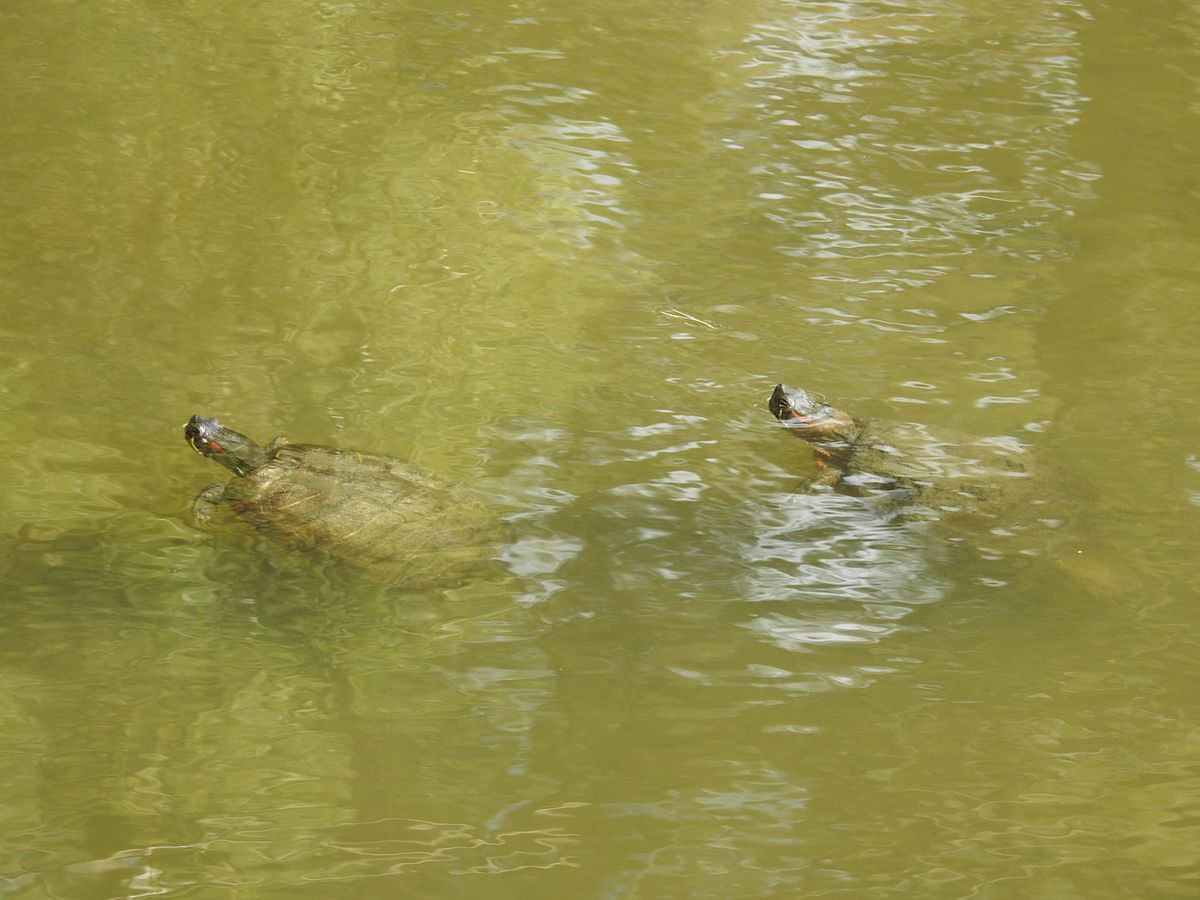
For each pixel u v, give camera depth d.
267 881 4.29
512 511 6.49
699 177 10.87
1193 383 7.86
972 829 4.60
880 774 4.86
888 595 5.91
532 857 4.43
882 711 5.20
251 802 4.66
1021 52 14.04
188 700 5.18
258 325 8.25
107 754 4.87
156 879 4.28
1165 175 11.16
